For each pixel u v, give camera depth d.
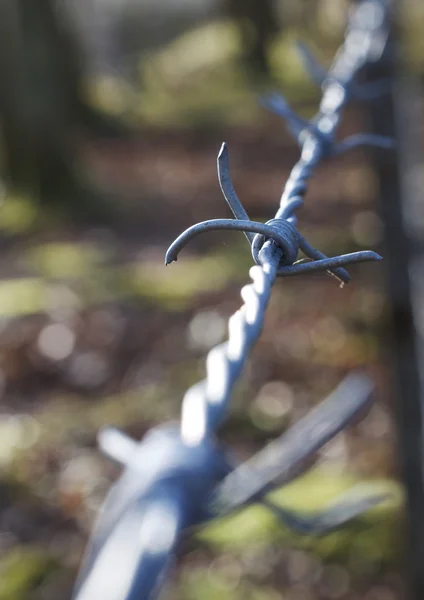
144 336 6.33
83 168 10.51
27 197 10.05
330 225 8.45
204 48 20.95
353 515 0.74
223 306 6.75
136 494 0.52
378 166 2.12
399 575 3.55
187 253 8.10
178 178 11.96
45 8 10.20
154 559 0.43
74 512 4.38
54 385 5.81
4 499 4.50
